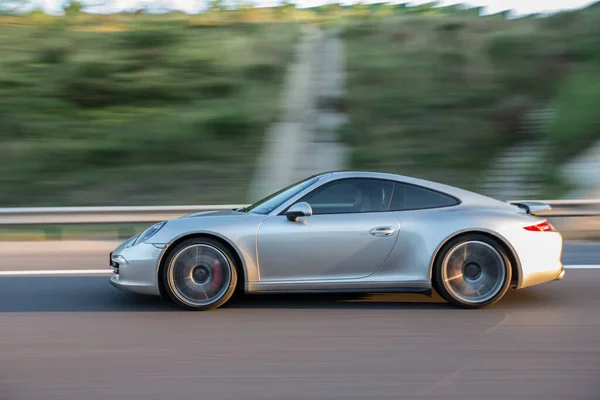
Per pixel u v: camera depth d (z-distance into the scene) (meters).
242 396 3.93
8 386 4.10
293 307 6.07
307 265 5.87
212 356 4.69
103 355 4.71
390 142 19.61
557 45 25.38
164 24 27.84
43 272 7.86
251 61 24.95
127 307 6.10
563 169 17.16
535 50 25.17
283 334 5.23
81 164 17.72
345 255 5.87
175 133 19.36
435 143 19.61
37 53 24.19
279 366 4.47
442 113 21.55
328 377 4.25
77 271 7.92
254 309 5.99
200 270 5.89
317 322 5.57
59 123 20.19
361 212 5.98
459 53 25.62
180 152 18.47
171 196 15.65
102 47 24.83
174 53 24.80
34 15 27.97
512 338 5.11
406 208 6.03
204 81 23.12
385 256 5.90
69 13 28.30
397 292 6.00
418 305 6.14
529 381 4.17
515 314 5.82
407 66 24.92
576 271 7.76
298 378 4.23
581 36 25.73
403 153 18.88
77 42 25.16
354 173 6.15
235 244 5.82
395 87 23.34
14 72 22.78
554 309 6.00
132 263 5.88
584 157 17.61
